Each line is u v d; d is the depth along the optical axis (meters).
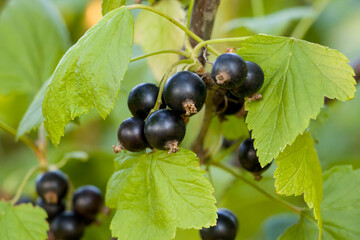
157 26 0.42
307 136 0.36
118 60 0.34
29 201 0.42
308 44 0.35
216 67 0.34
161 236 0.35
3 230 0.39
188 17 0.36
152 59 0.42
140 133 0.35
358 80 0.42
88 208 0.41
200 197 0.35
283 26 0.47
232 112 0.38
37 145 0.42
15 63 0.45
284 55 0.35
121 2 0.36
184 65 0.36
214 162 0.40
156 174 0.36
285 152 0.35
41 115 0.38
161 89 0.35
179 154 0.36
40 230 0.39
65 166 0.46
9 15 0.45
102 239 0.44
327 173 0.39
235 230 0.37
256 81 0.34
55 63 0.45
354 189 0.39
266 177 0.45
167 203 0.35
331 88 0.35
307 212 0.39
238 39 0.35
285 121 0.35
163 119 0.34
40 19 0.45
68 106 0.35
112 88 0.34
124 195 0.36
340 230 0.38
